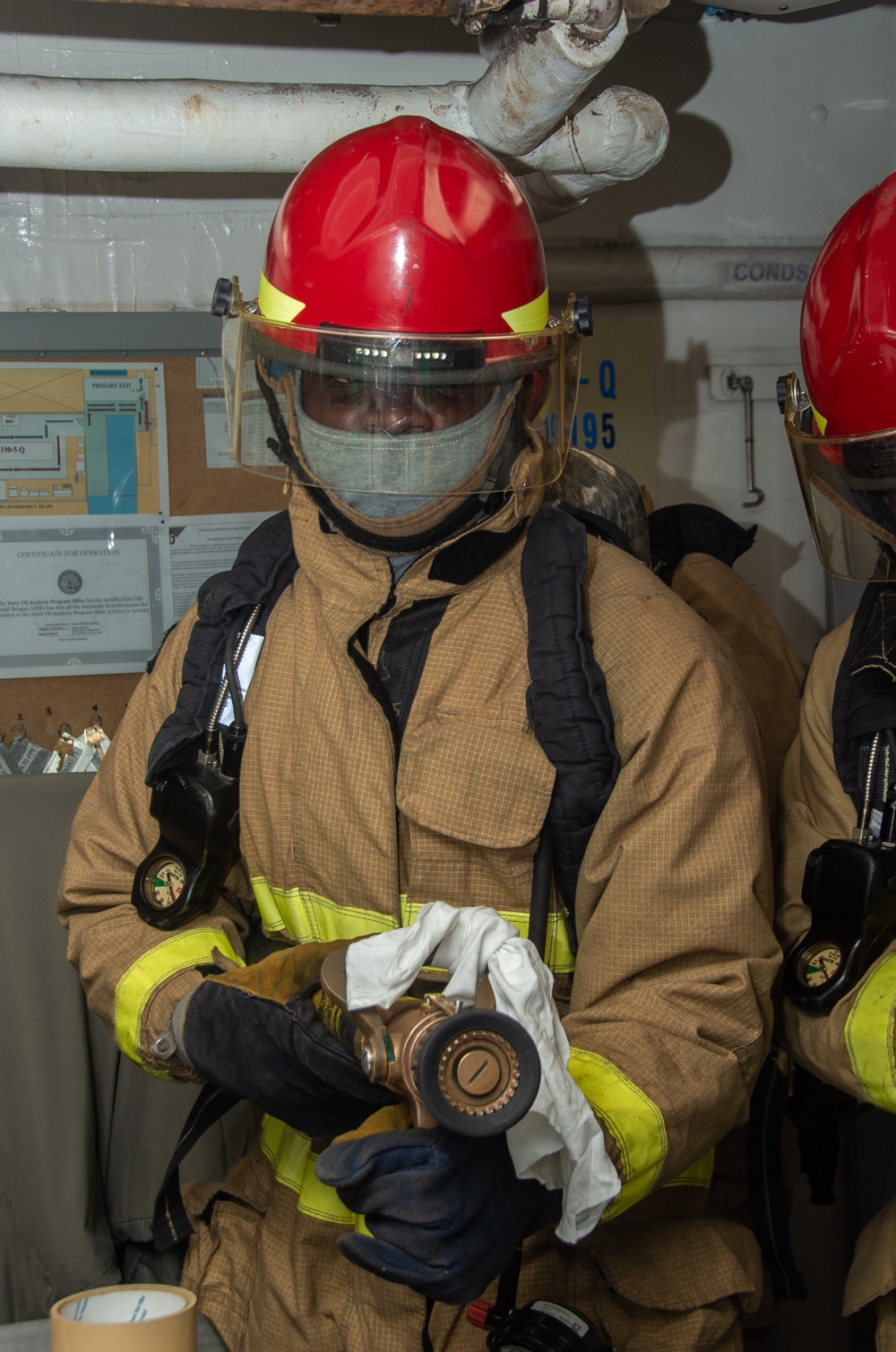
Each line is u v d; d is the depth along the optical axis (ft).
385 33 6.01
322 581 3.36
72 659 5.94
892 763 3.52
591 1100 2.73
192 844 3.42
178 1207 3.68
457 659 3.27
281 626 3.49
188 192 5.98
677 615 3.30
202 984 3.02
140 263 5.97
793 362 6.90
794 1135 4.41
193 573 6.04
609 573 3.44
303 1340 3.22
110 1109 4.91
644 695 3.11
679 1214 3.31
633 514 4.76
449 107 4.95
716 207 6.64
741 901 3.03
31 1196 4.63
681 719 3.10
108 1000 3.37
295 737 3.39
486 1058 2.05
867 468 3.32
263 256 6.10
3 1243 4.59
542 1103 2.38
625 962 3.03
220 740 3.49
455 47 6.10
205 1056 2.88
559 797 3.10
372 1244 2.32
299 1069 2.74
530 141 4.84
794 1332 6.04
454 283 3.12
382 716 3.24
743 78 6.61
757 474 6.96
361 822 3.23
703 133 6.58
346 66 5.99
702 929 3.01
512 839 3.11
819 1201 4.12
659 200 6.54
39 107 4.64
